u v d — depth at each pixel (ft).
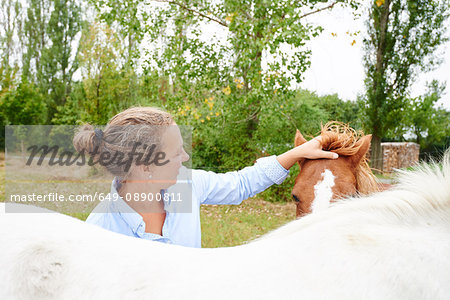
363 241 2.70
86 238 3.06
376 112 41.70
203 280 2.67
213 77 23.54
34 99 62.44
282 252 2.83
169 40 23.94
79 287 2.72
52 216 3.38
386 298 2.45
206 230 18.06
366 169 6.91
